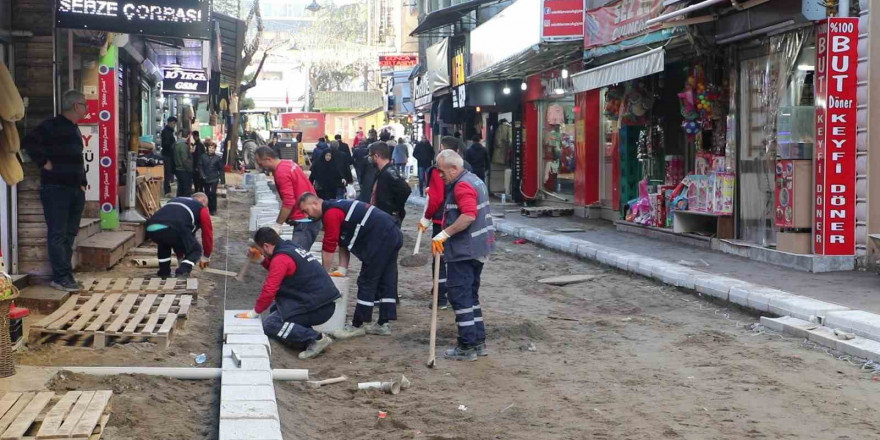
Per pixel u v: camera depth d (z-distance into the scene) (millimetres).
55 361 7641
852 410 6762
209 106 38375
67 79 13383
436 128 37875
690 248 15336
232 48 23969
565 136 24672
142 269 12680
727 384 7527
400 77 50875
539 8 19953
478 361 8477
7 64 10320
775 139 13523
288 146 49688
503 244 18281
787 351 8680
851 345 8438
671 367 8164
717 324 10086
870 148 12289
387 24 80750
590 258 15250
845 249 12438
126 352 8031
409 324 10258
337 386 7629
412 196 31828
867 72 12219
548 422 6570
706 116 15672
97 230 14141
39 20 10469
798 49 12883
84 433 5414
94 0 10430
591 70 17578
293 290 8898
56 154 9930
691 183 16000
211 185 23094
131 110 21594
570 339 9398
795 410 6777
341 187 20984
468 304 8508
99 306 9398
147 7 10484
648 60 14773
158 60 26703
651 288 12500
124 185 15625
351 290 12633
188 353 8234
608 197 21484
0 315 6707
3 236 10094
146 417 6184
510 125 29297
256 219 18969
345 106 78125
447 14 27297
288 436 6012
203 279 12250
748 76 14430
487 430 6402
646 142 18844
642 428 6387
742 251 14094
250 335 8547
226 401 6328
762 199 14023
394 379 7809
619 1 17688
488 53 25203
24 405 6000
